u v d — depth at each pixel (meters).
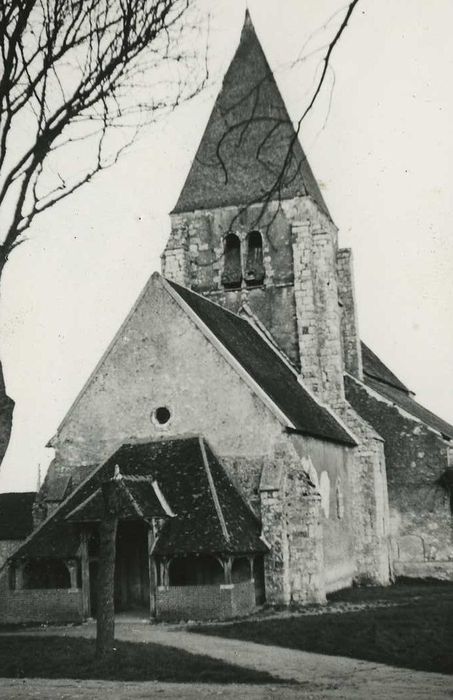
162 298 29.08
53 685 14.59
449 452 35.88
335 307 35.88
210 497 25.09
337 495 31.52
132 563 26.67
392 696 12.59
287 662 16.50
